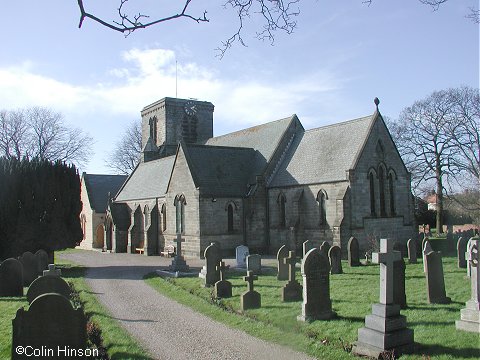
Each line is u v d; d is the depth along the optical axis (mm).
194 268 33812
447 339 12617
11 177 35062
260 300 18688
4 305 20719
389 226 38312
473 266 13648
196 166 43406
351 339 13297
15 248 34875
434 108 54531
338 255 26625
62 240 36500
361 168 36875
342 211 35844
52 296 12102
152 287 26266
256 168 45500
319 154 41000
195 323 17219
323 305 15898
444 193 58625
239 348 13922
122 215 57875
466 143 52594
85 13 6992
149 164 62594
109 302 21734
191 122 67312
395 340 12008
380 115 38844
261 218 43344
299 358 12555
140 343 14719
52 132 74000
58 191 36531
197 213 41719
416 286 20656
